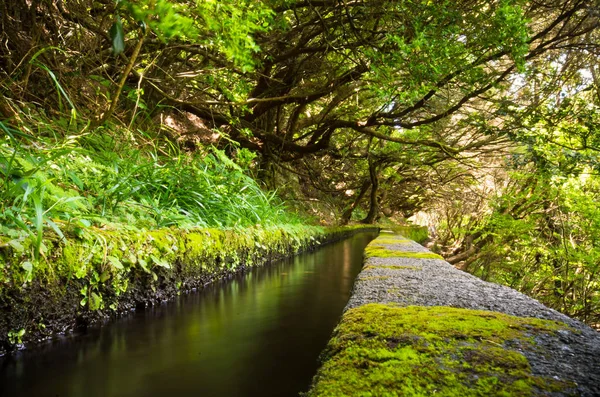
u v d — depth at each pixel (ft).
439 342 3.18
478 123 26.58
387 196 67.05
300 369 5.07
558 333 3.46
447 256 55.06
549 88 28.37
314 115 37.81
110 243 7.21
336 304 8.73
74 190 8.73
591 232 36.99
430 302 4.69
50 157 8.35
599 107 25.98
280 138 30.60
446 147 30.63
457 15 17.98
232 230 13.30
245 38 7.67
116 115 16.26
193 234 10.45
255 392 4.43
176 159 14.67
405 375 2.60
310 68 27.73
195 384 4.61
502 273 47.37
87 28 16.40
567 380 2.55
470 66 21.04
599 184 36.40
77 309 6.46
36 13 15.66
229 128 28.73
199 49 19.83
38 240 5.39
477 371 2.67
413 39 17.99
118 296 7.43
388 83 19.30
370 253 10.68
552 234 41.81
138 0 4.28
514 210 44.14
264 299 9.17
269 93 28.71
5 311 5.23
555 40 24.57
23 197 6.24
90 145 12.22
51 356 5.34
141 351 5.65
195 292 9.95
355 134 42.29
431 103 30.86
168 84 22.54
